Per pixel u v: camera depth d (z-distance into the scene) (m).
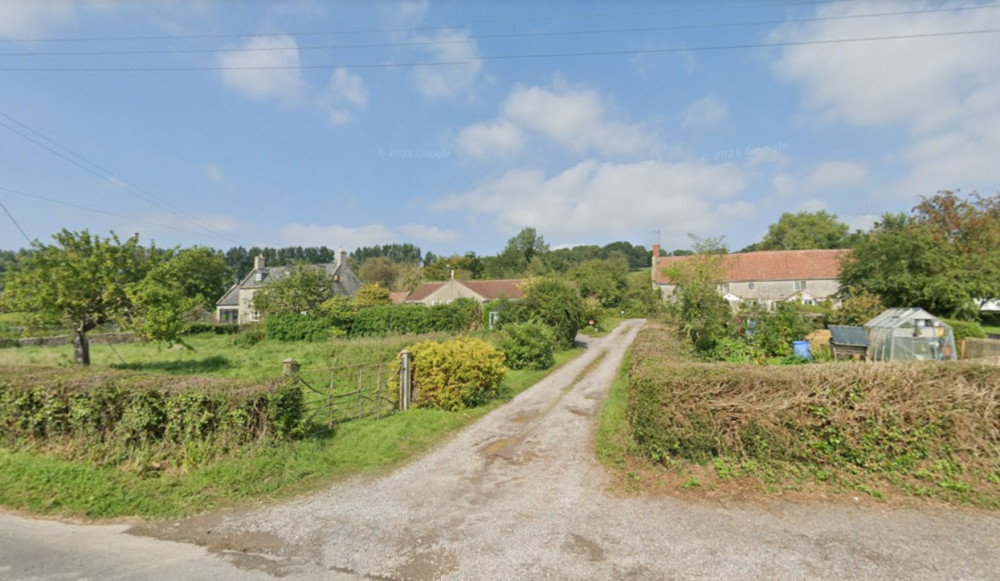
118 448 5.62
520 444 7.07
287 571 3.49
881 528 4.00
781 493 4.73
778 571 3.39
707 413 5.31
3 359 15.70
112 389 5.74
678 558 3.60
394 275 70.75
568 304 21.91
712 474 5.20
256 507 4.70
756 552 3.66
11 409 6.00
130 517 4.45
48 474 5.16
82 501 4.65
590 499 4.85
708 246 19.84
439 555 3.72
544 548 3.80
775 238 63.12
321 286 30.45
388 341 19.45
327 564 3.59
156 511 4.54
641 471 5.52
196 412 5.69
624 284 54.97
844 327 13.89
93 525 4.28
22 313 13.38
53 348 20.81
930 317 12.79
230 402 5.75
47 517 4.41
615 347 23.00
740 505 4.53
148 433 5.69
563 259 78.56
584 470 5.80
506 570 3.47
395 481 5.48
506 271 72.75
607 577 3.36
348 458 6.27
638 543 3.86
